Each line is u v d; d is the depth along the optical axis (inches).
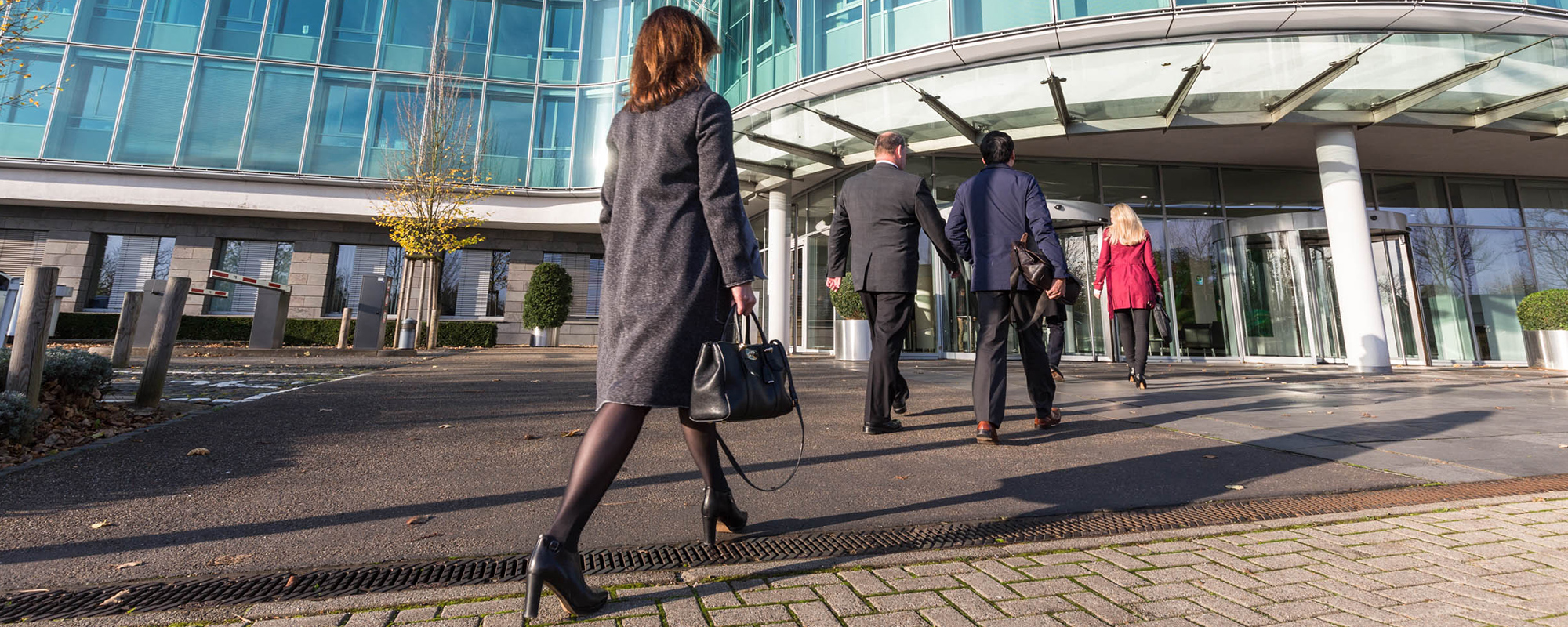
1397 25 304.8
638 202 56.3
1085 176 413.1
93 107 570.6
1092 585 54.4
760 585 54.4
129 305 265.4
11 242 587.2
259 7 601.6
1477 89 301.3
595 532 68.6
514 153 634.8
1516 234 436.1
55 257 589.3
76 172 561.9
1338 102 311.0
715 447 65.3
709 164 54.7
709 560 60.8
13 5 294.5
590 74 655.1
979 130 355.9
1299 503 81.3
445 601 50.9
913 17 364.8
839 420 145.3
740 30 466.9
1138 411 160.1
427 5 634.8
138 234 607.8
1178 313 405.1
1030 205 117.7
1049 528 71.3
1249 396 194.5
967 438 123.6
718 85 490.6
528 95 644.1
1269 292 393.4
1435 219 431.2
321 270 631.8
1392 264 397.1
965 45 341.7
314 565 59.1
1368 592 52.7
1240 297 402.3
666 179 56.2
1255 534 69.1
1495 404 175.3
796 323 513.3
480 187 593.0
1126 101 322.0
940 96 352.2
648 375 51.5
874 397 128.6
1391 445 116.0
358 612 48.8
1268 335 389.7
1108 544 65.7
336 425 133.5
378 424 135.2
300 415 144.6
